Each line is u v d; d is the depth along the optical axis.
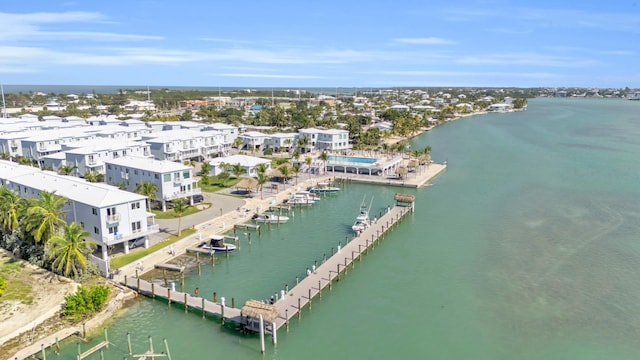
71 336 48.38
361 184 123.69
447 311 55.59
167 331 50.31
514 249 74.69
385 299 58.62
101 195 66.31
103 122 182.25
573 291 60.16
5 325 48.78
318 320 53.50
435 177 130.25
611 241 77.50
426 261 70.38
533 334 50.69
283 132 196.00
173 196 89.81
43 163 123.94
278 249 75.12
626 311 55.19
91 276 60.00
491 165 147.12
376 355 47.03
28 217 61.62
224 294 58.94
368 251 74.50
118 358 45.59
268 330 50.00
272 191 109.56
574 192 110.25
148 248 70.25
